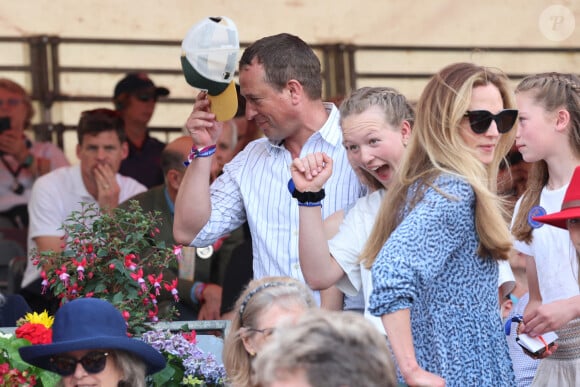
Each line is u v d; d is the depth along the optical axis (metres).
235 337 13.23
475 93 13.78
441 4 40.06
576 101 17.22
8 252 33.06
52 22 38.66
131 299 17.12
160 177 32.56
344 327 8.02
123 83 35.06
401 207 13.75
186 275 25.81
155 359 14.62
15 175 35.47
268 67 18.03
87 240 17.69
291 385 7.80
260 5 39.75
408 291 12.85
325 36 39.97
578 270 17.06
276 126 18.22
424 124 13.73
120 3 39.00
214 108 17.16
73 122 38.16
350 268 15.65
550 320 15.72
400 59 40.12
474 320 13.41
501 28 40.06
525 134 17.44
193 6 39.41
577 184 15.55
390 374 8.04
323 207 17.95
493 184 14.42
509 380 13.66
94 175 31.50
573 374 16.77
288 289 13.20
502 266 16.66
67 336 14.36
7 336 15.59
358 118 15.78
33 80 38.16
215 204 18.55
